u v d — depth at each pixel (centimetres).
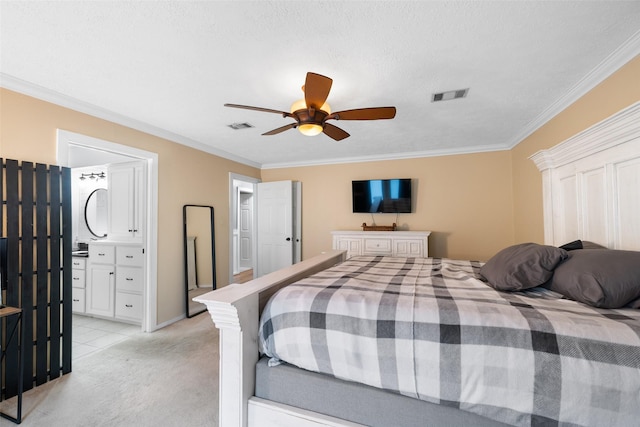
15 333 203
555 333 103
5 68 199
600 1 143
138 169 344
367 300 132
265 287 153
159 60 192
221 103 262
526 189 355
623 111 166
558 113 271
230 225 466
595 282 126
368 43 176
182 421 175
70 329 235
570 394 97
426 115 296
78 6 141
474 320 113
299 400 134
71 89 232
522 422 102
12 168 204
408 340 117
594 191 208
